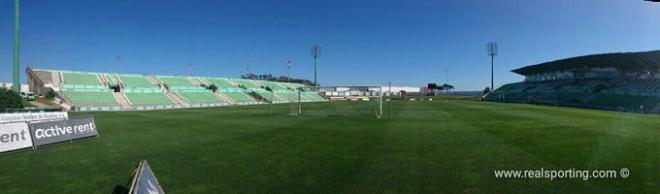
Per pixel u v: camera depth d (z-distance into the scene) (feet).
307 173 26.91
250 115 93.71
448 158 31.99
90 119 49.37
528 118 77.66
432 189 22.79
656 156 32.01
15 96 85.25
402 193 22.02
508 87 271.28
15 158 33.73
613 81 175.73
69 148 39.29
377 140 43.42
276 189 23.07
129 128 60.18
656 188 22.40
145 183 17.40
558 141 41.70
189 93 195.11
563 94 188.34
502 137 45.60
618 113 100.01
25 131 38.68
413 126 60.54
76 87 158.92
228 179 25.50
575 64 185.57
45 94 144.25
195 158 32.94
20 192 23.25
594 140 42.37
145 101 165.78
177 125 65.41
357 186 23.53
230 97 207.72
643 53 134.92
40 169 29.25
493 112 100.17
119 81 184.44
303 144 40.63
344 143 41.19
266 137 47.09
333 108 131.54
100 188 24.00
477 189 22.68
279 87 266.77
